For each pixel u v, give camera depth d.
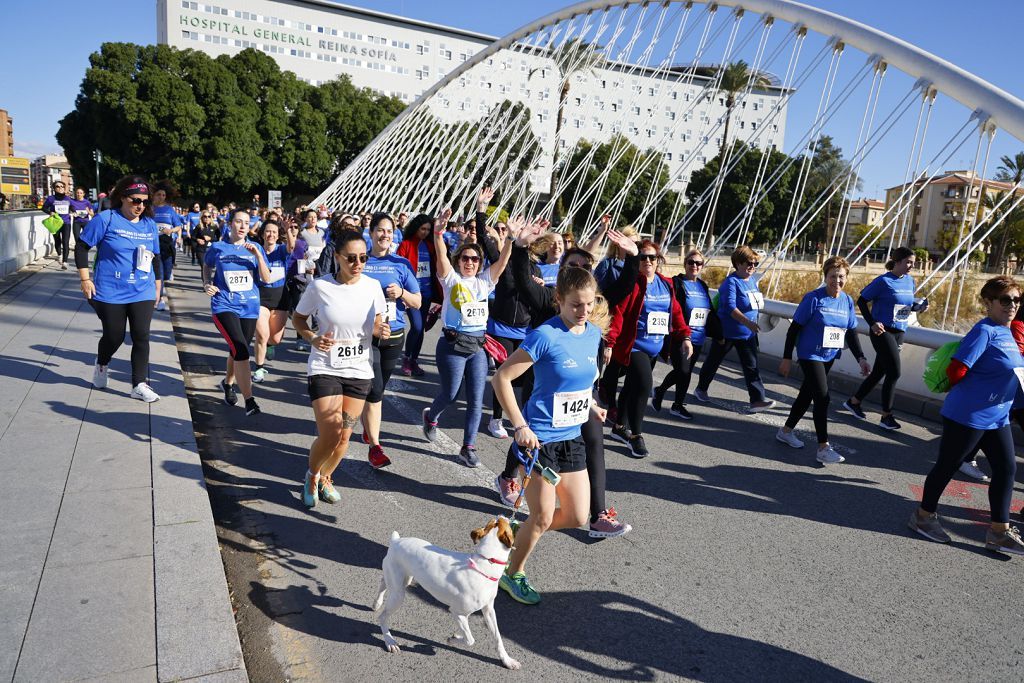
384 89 96.50
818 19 13.93
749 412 6.65
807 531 3.96
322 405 3.63
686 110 20.02
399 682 2.46
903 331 6.31
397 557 2.59
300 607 2.91
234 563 3.26
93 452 4.21
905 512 4.31
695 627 2.92
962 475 5.09
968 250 9.64
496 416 5.45
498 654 2.58
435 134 42.03
